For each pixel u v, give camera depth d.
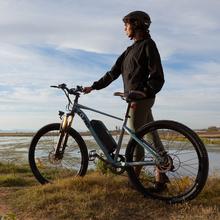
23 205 5.46
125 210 5.14
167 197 5.30
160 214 5.04
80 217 4.99
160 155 5.24
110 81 6.07
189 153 5.23
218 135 52.34
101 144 5.69
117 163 5.56
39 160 6.18
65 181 5.96
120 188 5.72
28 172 9.62
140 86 5.53
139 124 5.53
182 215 4.90
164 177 5.52
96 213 5.05
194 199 5.35
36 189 5.86
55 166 6.20
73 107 5.90
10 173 9.22
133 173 5.49
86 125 5.82
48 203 5.38
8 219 4.55
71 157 6.18
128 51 5.75
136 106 5.50
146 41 5.51
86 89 6.00
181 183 5.36
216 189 5.68
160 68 5.41
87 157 6.06
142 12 5.64
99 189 5.62
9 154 21.08
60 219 4.99
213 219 4.74
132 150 5.49
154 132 5.41
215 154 21.73
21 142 40.09
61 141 6.03
